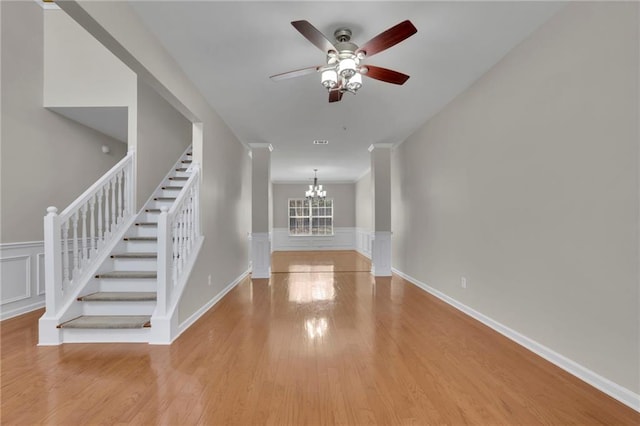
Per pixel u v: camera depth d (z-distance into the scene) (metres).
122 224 3.92
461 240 3.87
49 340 2.87
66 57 4.29
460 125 3.86
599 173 2.08
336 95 3.01
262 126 5.12
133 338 2.94
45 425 1.74
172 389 2.11
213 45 2.82
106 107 4.25
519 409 1.88
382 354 2.67
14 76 3.88
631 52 1.87
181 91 3.24
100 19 2.01
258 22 2.50
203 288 3.91
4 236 3.73
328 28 2.58
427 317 3.68
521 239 2.81
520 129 2.80
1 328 3.34
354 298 4.62
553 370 2.35
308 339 3.01
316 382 2.21
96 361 2.54
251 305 4.28
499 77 3.10
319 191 10.69
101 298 3.11
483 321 3.41
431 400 1.98
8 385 2.17
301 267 7.76
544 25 2.52
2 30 3.76
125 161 4.00
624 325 1.93
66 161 4.62
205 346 2.85
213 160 4.32
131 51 2.33
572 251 2.28
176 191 4.83
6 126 3.78
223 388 2.13
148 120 4.50
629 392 1.90
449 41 2.77
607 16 2.01
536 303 2.64
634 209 1.87
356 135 5.68
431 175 4.73
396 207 6.60
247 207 7.00
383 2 2.28
